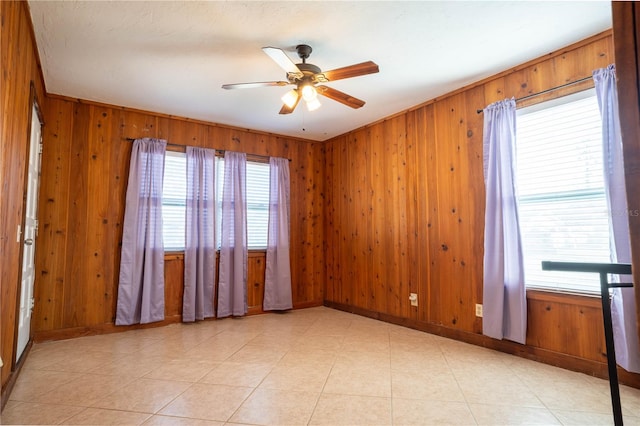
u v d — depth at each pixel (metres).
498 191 3.09
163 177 4.10
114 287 3.83
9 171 1.97
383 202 4.43
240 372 2.64
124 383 2.44
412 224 4.02
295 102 2.89
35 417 1.96
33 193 3.04
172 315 4.14
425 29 2.52
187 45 2.70
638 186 0.75
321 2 2.21
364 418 1.96
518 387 2.37
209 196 4.39
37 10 2.25
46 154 3.54
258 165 4.93
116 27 2.46
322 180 5.52
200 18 2.36
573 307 2.68
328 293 5.29
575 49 2.72
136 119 4.05
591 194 2.64
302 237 5.26
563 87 2.77
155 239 3.99
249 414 2.01
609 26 2.49
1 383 1.96
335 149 5.29
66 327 3.55
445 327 3.60
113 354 3.05
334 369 2.70
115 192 3.90
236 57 2.89
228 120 4.48
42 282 3.46
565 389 2.33
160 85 3.42
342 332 3.80
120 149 3.95
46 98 3.57
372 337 3.60
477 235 3.33
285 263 4.93
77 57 2.87
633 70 0.77
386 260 4.35
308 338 3.56
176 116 4.29
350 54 2.87
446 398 2.21
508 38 2.64
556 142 2.84
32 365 2.78
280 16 2.35
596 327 2.55
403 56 2.90
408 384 2.42
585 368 2.58
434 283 3.74
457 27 2.49
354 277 4.84
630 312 2.31
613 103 2.42
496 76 3.22
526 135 3.04
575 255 2.71
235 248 4.51
